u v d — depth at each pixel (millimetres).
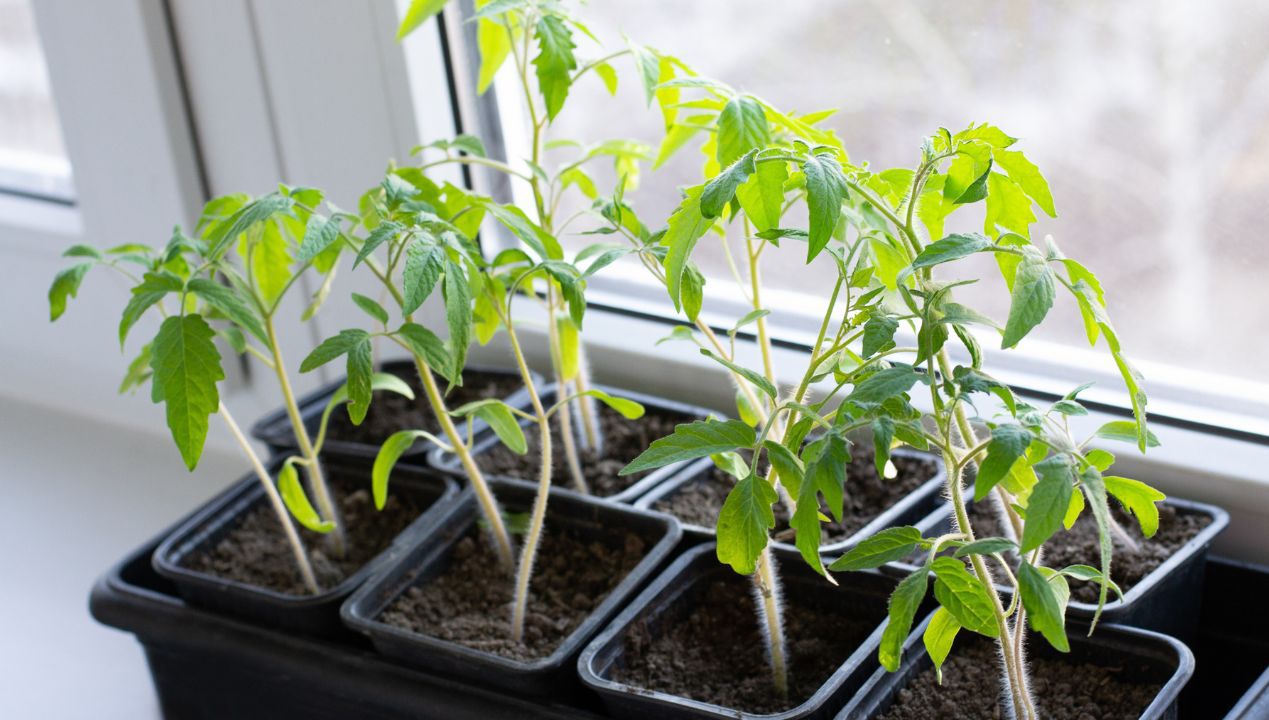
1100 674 740
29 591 1177
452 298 682
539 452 1054
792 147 673
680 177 1083
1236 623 857
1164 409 890
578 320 748
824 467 561
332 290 1192
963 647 786
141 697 1043
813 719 705
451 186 851
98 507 1286
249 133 1164
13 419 1467
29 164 1398
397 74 1062
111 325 1321
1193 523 845
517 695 796
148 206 1224
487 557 938
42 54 1284
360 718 861
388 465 860
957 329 604
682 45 1047
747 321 762
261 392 1296
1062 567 836
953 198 630
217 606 921
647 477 978
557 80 776
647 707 729
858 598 825
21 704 1040
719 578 856
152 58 1146
